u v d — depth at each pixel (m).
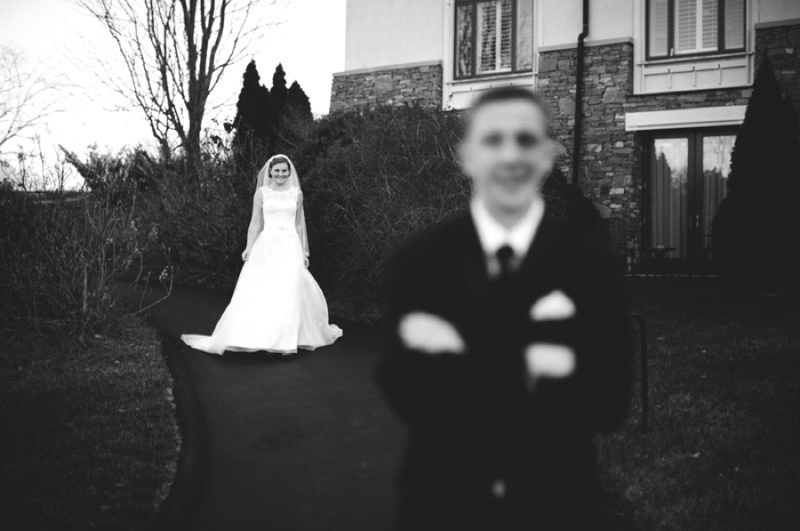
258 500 4.24
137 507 4.05
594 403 1.62
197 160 14.47
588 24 14.49
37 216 8.61
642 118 13.84
